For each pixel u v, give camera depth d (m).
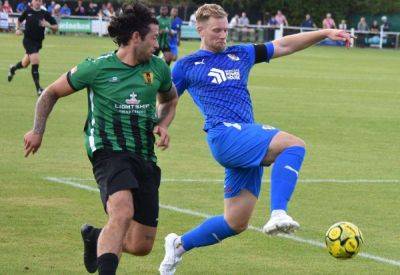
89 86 13.43
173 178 23.61
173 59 59.47
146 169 13.38
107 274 12.27
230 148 14.27
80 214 18.94
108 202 12.81
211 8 15.09
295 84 55.25
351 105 43.44
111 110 13.34
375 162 27.22
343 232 13.45
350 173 25.22
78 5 113.75
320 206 20.70
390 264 15.84
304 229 18.34
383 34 116.75
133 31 13.18
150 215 13.45
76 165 24.81
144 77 13.41
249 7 127.56
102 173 13.15
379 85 57.03
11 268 14.80
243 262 15.77
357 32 117.38
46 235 17.09
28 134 13.55
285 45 15.62
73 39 98.38
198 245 14.63
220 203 20.64
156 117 14.13
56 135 29.98
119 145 13.29
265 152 14.02
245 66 15.21
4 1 118.25
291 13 127.75
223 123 14.62
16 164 24.55
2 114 34.47
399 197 22.08
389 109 42.25
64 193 21.06
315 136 32.28
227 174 14.59
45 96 13.43
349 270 15.38
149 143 13.54
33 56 42.59
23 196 20.56
